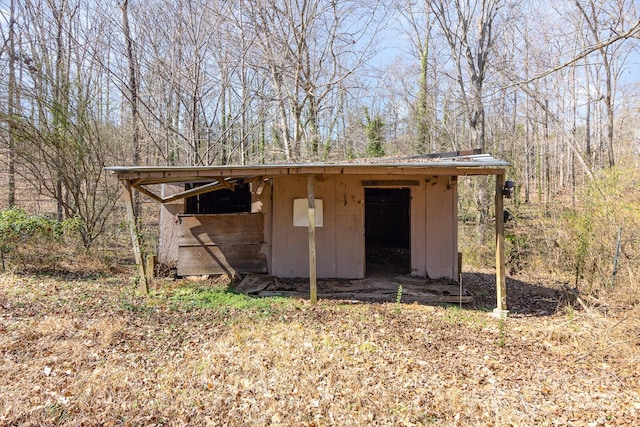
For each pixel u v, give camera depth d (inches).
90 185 453.1
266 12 571.2
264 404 142.6
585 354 194.4
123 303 257.0
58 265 362.0
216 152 623.5
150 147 611.8
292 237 337.1
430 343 206.5
